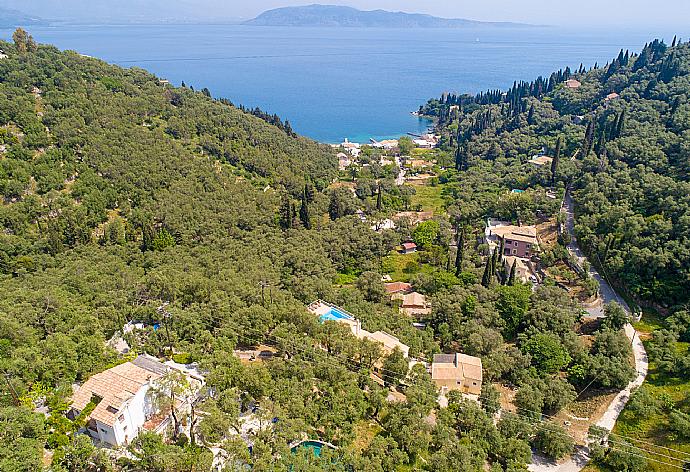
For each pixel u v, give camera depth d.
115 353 63.00
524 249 123.31
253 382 58.41
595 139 166.50
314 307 89.88
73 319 68.50
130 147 136.38
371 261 125.56
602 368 78.75
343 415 58.12
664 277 98.69
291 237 124.38
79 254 102.81
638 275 101.44
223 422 50.00
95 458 44.62
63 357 57.34
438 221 146.62
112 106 150.00
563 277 110.12
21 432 44.91
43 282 84.75
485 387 72.88
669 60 199.88
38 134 123.94
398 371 70.69
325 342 74.25
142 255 105.75
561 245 119.50
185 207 123.38
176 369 57.19
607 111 184.00
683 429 65.62
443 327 91.00
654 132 147.25
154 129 155.25
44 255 99.00
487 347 83.62
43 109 134.75
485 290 99.56
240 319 74.50
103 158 127.50
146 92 174.00
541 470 63.44
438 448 58.59
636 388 78.00
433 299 99.06
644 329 92.88
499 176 177.25
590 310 98.81
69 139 126.81
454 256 125.31
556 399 72.94
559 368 80.38
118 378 52.72
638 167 128.50
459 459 55.16
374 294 105.31
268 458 47.84
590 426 67.75
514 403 74.25
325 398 59.44
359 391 62.44
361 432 59.12
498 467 57.72
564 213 130.88
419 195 185.75
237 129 177.25
